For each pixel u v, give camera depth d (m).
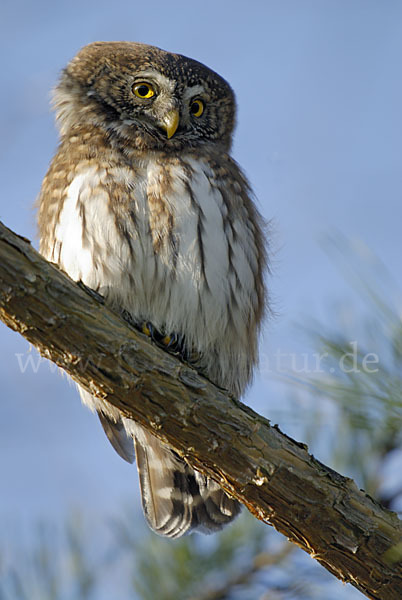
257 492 6.21
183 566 7.45
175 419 6.13
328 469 6.21
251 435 6.13
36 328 5.75
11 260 5.52
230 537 7.63
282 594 7.34
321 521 6.10
